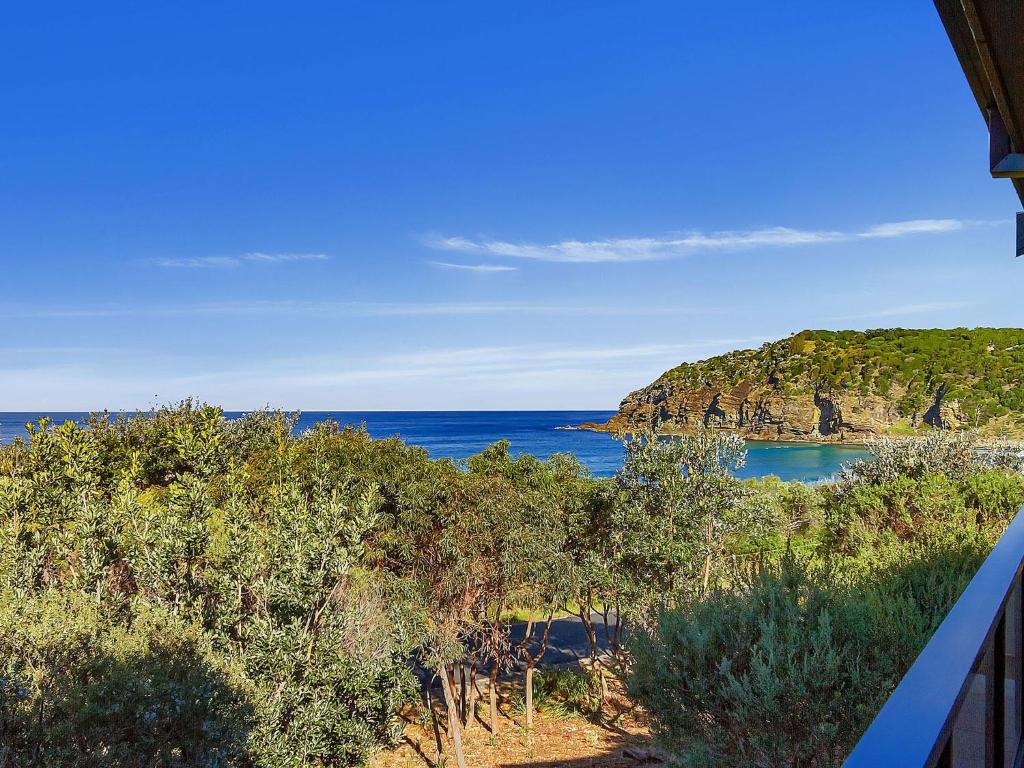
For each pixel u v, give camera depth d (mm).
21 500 12062
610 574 15531
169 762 7094
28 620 7719
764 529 16375
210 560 11359
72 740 6414
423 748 15742
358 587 12219
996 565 2207
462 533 13625
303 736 9633
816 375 105250
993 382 84250
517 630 24359
